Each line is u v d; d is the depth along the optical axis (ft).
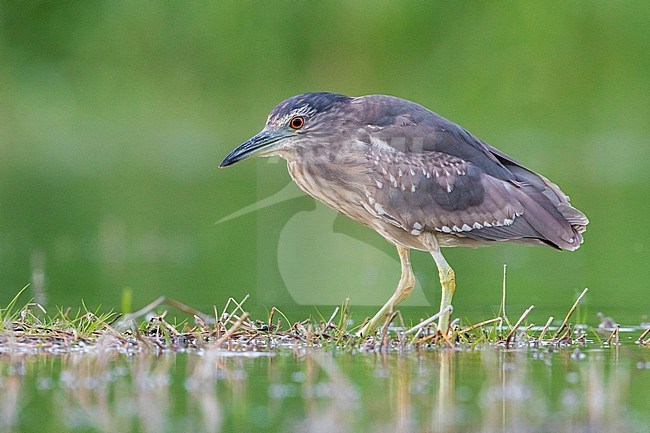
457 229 36.06
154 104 94.68
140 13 95.61
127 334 32.40
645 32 90.17
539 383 26.58
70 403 24.04
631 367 28.89
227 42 95.50
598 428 22.30
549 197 37.09
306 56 95.20
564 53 91.04
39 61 94.02
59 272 48.73
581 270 53.11
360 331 34.06
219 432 21.85
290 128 36.29
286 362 29.27
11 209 66.49
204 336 32.78
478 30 92.17
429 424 22.47
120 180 77.25
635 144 89.97
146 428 22.15
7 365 28.17
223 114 94.79
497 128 90.22
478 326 33.71
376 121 36.42
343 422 22.61
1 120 90.63
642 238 61.00
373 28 93.86
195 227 62.18
